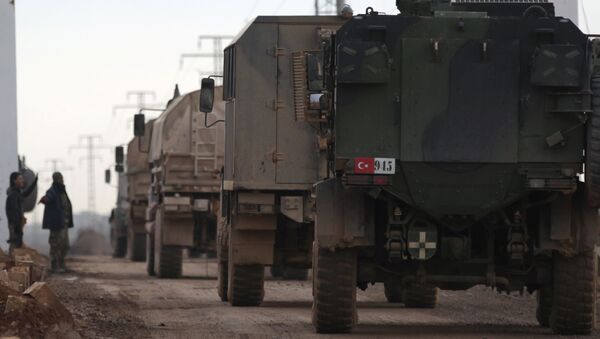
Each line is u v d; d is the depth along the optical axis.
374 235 47.28
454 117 45.34
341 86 45.41
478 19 45.34
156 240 102.62
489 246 47.88
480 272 48.28
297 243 68.31
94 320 53.88
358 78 44.78
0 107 104.12
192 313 61.06
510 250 46.97
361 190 46.91
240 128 65.88
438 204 45.75
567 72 44.59
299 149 65.81
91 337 45.34
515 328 52.03
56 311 43.69
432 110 45.34
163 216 99.00
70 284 85.50
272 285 88.12
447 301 70.38
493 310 63.84
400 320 57.00
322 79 50.81
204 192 99.00
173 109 99.31
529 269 48.88
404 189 45.69
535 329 51.31
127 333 48.47
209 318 57.59
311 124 64.56
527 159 45.38
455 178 45.56
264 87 65.94
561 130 45.31
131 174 140.38
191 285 88.25
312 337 47.06
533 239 47.88
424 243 46.53
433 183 45.59
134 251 145.50
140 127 107.00
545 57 44.72
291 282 92.31
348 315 48.00
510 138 45.34
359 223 46.84
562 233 46.97
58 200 104.62
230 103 67.19
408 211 46.78
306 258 68.38
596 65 45.56
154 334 48.44
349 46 44.84
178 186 98.81
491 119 45.34
